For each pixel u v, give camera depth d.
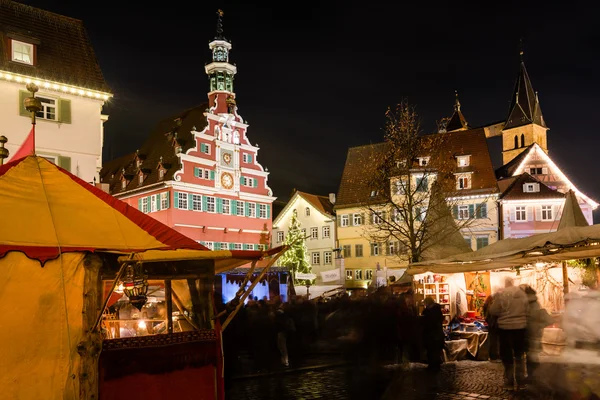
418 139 31.09
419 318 15.46
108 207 7.99
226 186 52.09
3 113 28.03
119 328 9.93
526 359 12.03
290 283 31.41
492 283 20.05
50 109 29.69
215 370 7.59
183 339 7.43
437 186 29.31
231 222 52.19
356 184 58.53
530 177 52.44
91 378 6.87
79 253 7.07
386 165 31.41
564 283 15.80
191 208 49.19
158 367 7.20
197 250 7.56
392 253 53.88
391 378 12.87
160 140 56.16
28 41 29.05
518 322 10.94
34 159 8.20
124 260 6.95
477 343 15.44
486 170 53.06
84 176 30.25
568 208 18.02
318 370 14.75
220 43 53.72
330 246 58.88
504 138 93.81
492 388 11.18
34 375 6.80
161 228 8.12
